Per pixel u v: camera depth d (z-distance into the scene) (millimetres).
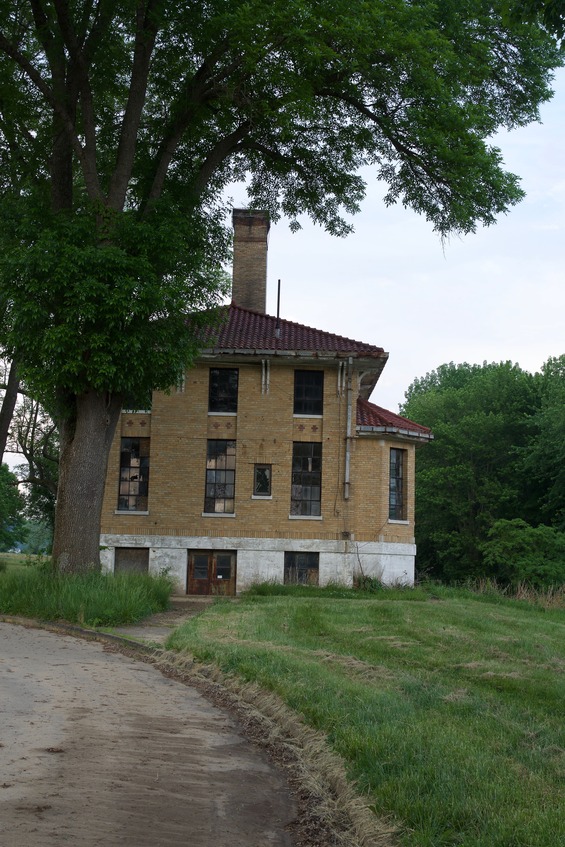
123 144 23484
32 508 48812
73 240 21250
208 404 32938
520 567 46688
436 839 5559
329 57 21078
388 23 20984
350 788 6820
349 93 23922
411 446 34219
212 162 25578
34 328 21422
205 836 5945
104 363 20719
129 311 20641
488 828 5645
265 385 32875
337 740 8109
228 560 32375
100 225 22250
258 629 16844
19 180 25250
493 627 19609
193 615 21500
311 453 32875
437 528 58875
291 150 26984
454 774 6879
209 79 23875
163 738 8766
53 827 5797
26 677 11992
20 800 6320
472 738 8266
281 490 32469
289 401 32906
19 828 5711
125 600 19781
